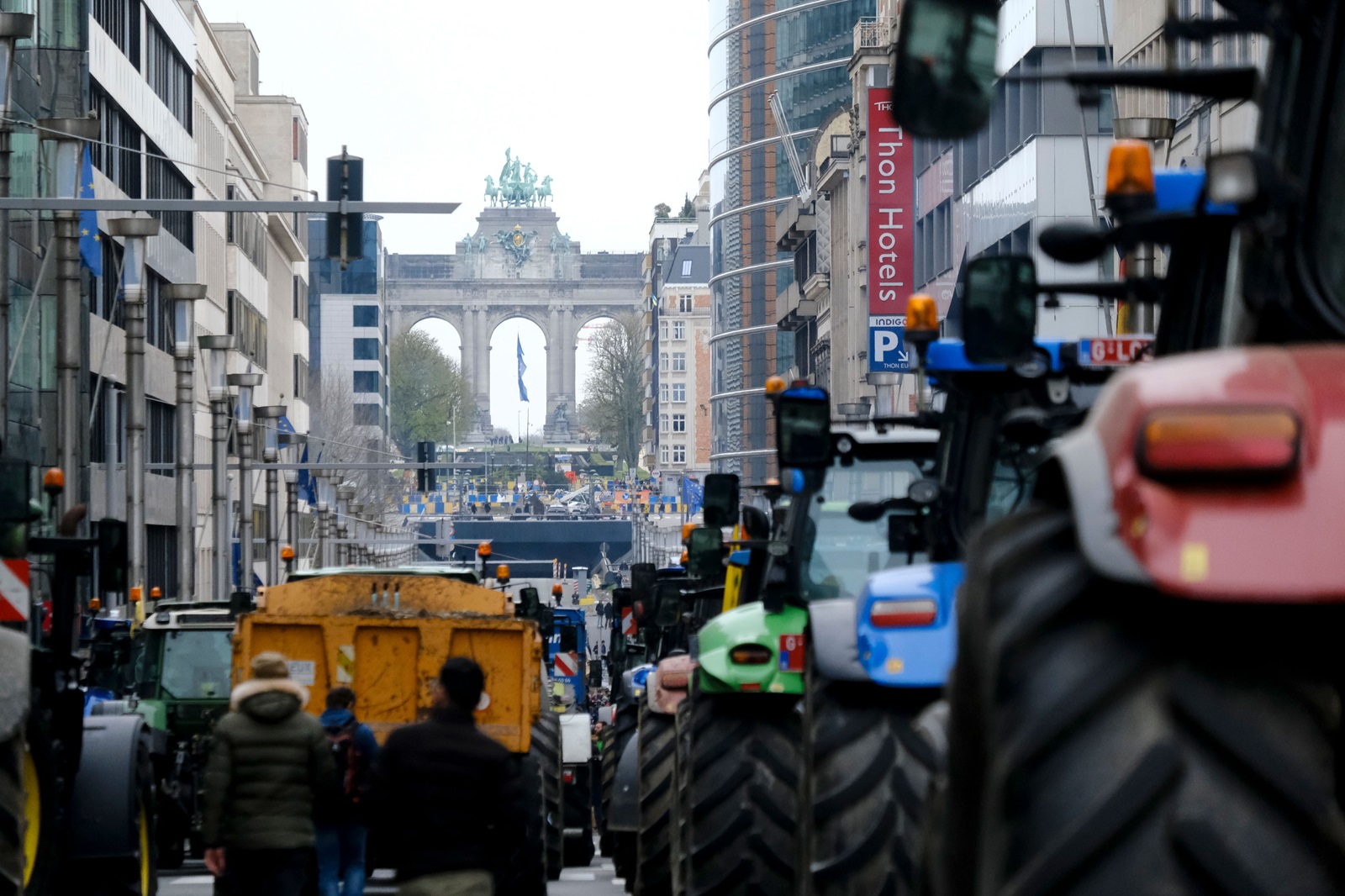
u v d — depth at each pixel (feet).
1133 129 216.33
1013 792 21.93
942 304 447.01
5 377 264.11
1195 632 22.06
